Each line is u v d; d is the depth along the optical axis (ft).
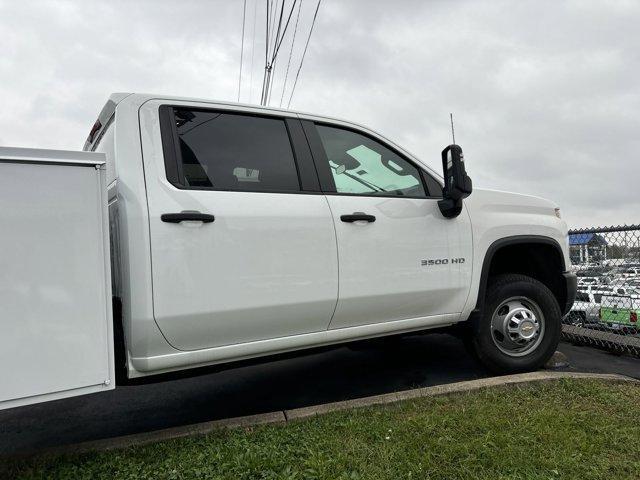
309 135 9.46
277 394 11.79
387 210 9.66
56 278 6.09
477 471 6.84
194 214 7.48
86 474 6.93
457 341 16.40
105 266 6.50
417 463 6.96
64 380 6.13
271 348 8.50
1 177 5.78
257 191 8.38
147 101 8.02
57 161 6.11
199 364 7.89
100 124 9.04
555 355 12.81
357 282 9.09
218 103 8.70
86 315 6.30
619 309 16.25
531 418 8.38
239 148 8.58
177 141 7.95
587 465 6.98
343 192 9.41
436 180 10.85
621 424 8.32
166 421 10.41
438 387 9.96
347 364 14.19
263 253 8.09
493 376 11.60
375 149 10.43
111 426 10.21
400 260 9.65
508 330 11.33
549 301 11.68
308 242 8.56
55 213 6.11
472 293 10.68
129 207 7.13
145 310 7.08
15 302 5.81
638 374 12.42
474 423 8.15
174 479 6.72
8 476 6.96
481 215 11.02
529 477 6.59
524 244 11.85
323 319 8.93
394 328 9.92
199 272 7.50
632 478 6.68
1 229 5.76
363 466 6.84
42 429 10.14
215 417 10.52
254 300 7.97
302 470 6.86
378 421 8.39
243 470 6.81
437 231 10.23
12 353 5.77
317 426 8.29
